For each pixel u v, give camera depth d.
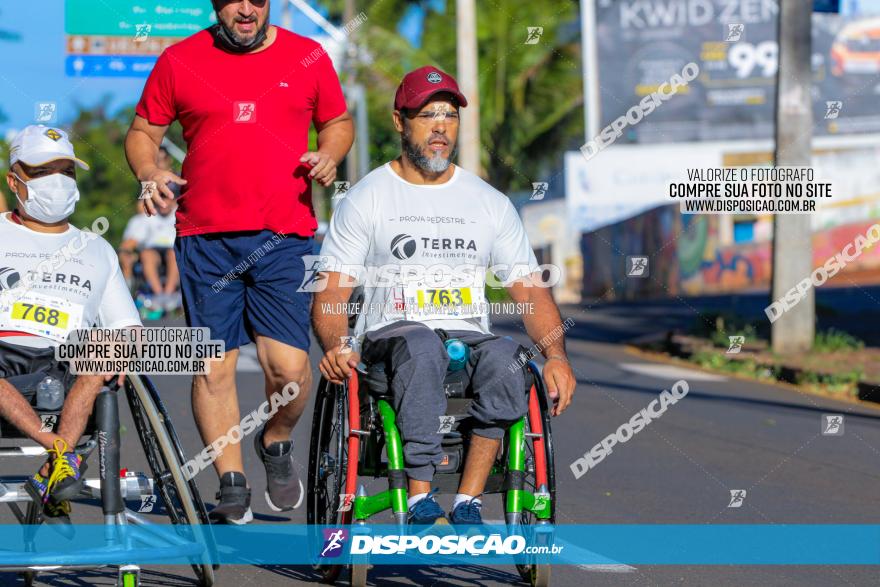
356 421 9.43
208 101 11.30
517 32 63.88
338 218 10.36
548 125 65.12
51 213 9.54
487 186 10.60
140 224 30.22
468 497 9.52
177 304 30.59
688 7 64.69
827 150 65.56
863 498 14.52
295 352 11.52
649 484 15.05
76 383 9.13
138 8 33.84
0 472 14.41
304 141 11.58
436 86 10.15
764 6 64.75
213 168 11.30
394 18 64.56
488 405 9.45
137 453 15.65
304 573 10.62
